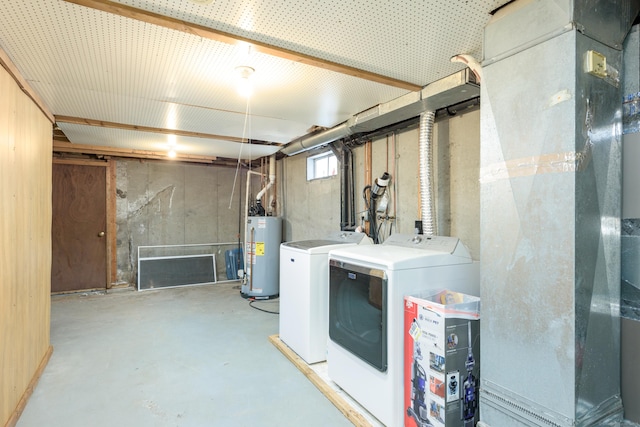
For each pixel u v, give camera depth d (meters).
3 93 1.96
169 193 6.05
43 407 2.21
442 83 2.32
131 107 3.01
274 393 2.40
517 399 1.45
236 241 6.57
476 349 1.79
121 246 5.74
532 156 1.40
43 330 2.81
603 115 1.39
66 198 5.35
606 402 1.40
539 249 1.38
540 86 1.38
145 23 1.66
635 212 1.43
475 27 1.72
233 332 3.59
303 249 2.84
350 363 2.26
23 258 2.30
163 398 2.33
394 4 1.53
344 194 3.88
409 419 1.91
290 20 1.66
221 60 2.08
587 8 1.33
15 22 1.64
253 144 4.67
